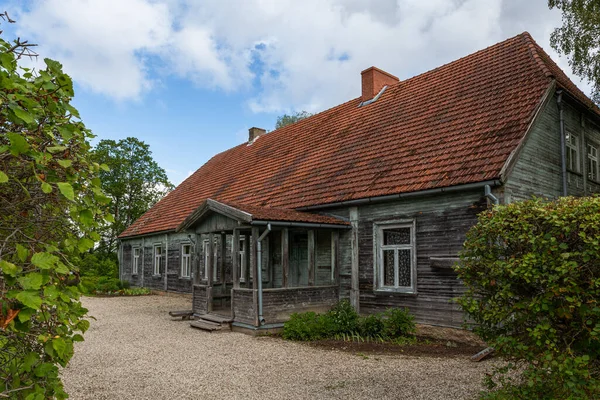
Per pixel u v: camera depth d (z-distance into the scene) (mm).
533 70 11469
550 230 4270
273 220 10352
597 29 10758
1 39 2514
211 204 11547
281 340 9750
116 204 34875
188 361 7832
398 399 5664
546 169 10688
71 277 2826
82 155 2986
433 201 9922
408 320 9758
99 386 6348
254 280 10477
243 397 5840
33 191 2713
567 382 3885
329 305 11508
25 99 2484
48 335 2506
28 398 2334
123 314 14328
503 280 4500
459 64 14570
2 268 2229
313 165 14484
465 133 10758
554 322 4324
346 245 11695
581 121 12953
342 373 6945
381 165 11789
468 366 7320
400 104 14641
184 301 18281
